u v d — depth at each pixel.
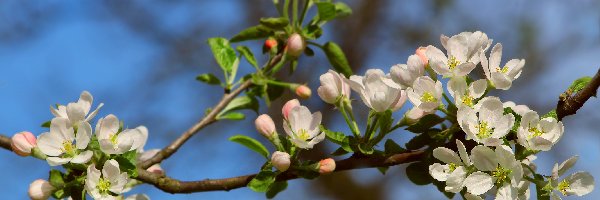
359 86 1.35
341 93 1.36
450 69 1.31
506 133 1.28
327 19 1.62
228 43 1.66
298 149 1.36
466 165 1.29
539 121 1.28
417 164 1.37
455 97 1.31
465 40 1.32
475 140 1.28
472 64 1.30
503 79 1.30
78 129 1.34
